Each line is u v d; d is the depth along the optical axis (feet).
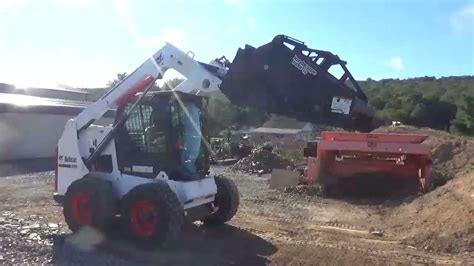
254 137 178.29
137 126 27.40
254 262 23.41
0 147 75.41
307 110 24.54
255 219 34.63
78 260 23.07
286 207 40.65
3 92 118.62
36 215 33.53
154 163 26.78
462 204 31.12
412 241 28.45
